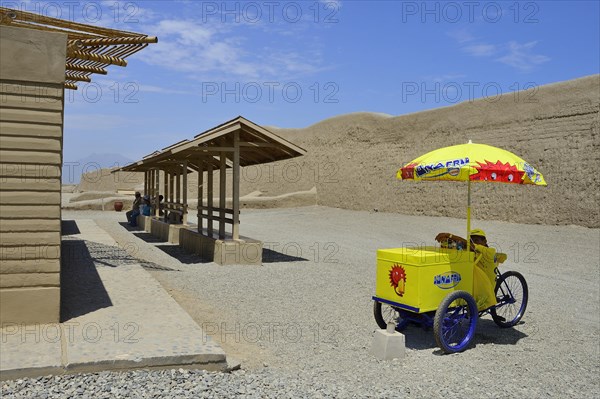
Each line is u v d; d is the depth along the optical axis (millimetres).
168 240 18828
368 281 11750
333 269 13219
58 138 6523
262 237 21125
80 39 7684
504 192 23656
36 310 6504
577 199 20469
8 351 5422
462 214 25766
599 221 19547
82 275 9977
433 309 6992
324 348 7059
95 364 5191
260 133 13578
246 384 5312
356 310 9156
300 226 26406
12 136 6363
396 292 7156
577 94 21078
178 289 10297
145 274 10164
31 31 6359
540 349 7418
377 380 5922
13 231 6402
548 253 16234
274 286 10914
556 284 12055
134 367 5324
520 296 10500
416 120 30469
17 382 4836
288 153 14547
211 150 13492
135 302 7805
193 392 4926
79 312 7180
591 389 5949
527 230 20781
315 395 5184
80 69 9305
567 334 8211
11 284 6406
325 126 39969
